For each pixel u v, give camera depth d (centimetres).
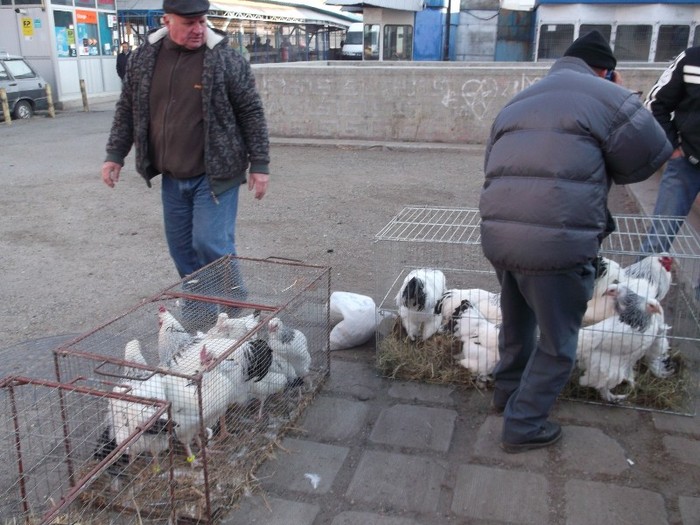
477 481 302
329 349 395
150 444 273
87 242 674
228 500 289
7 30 1952
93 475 223
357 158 1134
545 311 294
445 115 1213
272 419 345
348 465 315
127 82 404
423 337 414
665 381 367
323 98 1249
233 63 391
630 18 1798
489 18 2034
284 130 1286
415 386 385
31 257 629
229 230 417
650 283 384
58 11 1956
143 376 282
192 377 265
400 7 2031
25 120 1742
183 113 391
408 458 319
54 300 522
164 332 336
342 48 3225
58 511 214
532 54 1989
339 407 363
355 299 437
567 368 310
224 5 2344
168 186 416
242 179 415
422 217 600
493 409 359
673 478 301
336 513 284
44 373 391
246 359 320
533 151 282
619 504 285
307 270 487
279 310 338
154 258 621
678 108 449
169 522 271
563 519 277
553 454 320
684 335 403
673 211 464
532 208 279
